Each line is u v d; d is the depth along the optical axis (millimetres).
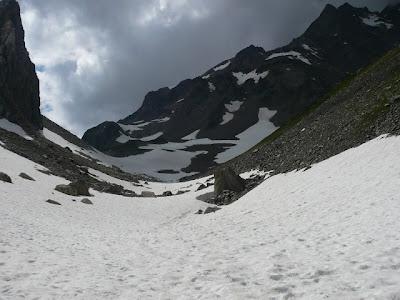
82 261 16031
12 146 75625
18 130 103250
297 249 15414
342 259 12570
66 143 139125
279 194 34094
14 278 12656
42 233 22484
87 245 20547
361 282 10117
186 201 51281
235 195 45844
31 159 71688
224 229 25641
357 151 33281
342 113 48938
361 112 42188
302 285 10805
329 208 22797
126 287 12234
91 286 12180
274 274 12195
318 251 14398
